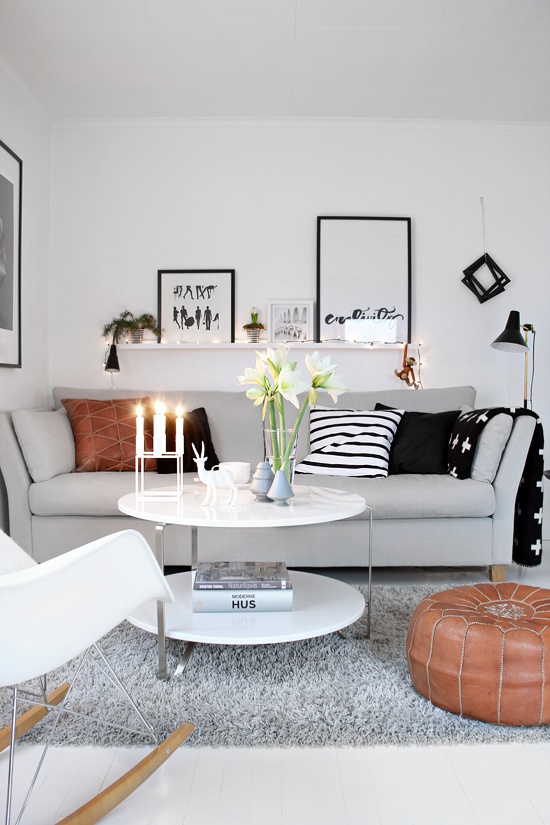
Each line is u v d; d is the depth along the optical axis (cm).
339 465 319
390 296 398
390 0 274
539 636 163
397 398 363
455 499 283
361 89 356
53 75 337
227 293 396
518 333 351
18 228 338
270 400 219
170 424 331
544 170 402
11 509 291
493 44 308
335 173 399
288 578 205
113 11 279
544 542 388
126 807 133
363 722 166
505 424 287
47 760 149
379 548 288
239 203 398
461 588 198
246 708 173
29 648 112
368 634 222
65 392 364
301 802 135
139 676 193
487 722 165
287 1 274
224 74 338
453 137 401
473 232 401
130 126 395
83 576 120
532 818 131
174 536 287
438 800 136
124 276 396
